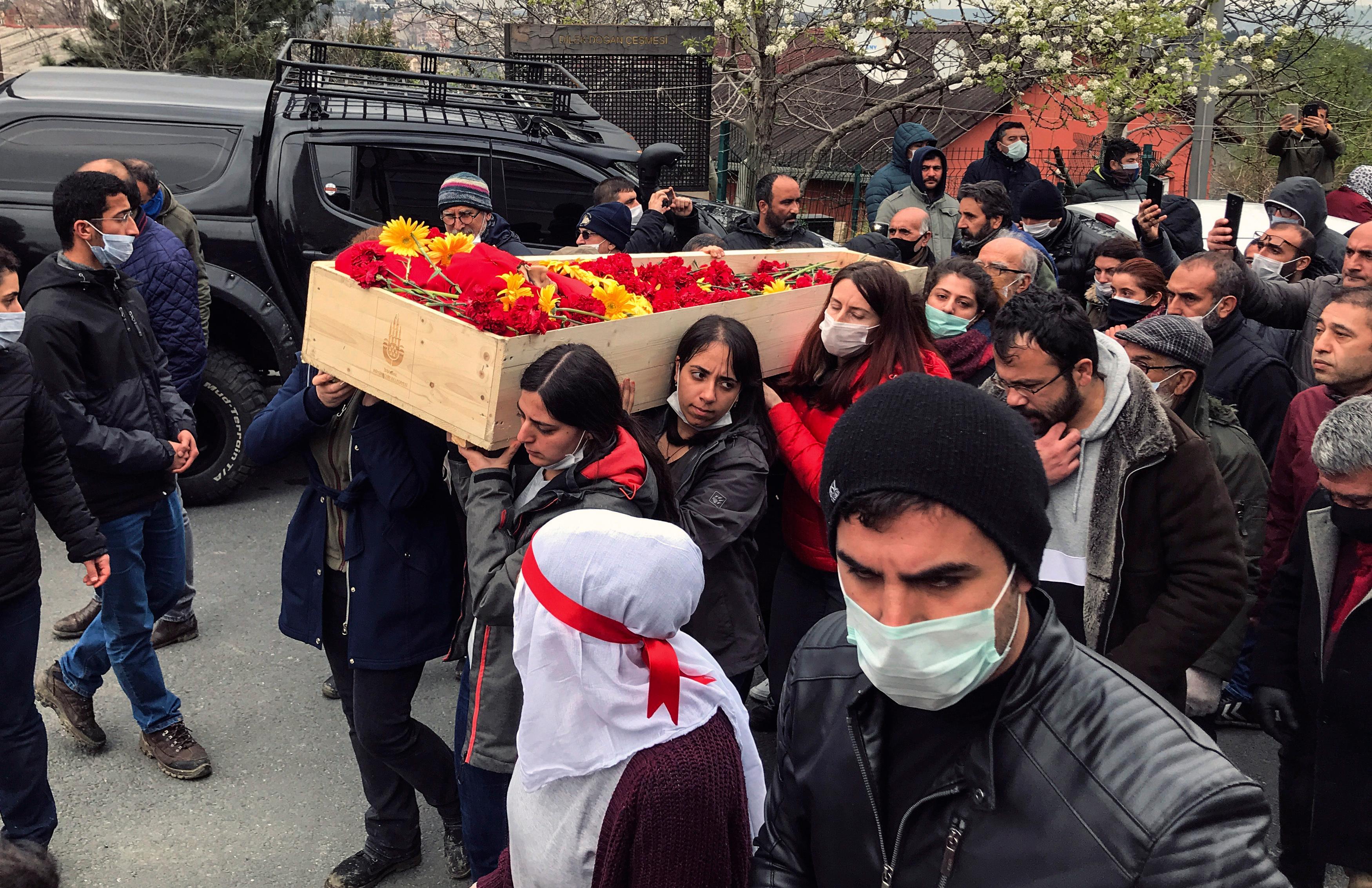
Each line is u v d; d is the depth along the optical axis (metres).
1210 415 3.24
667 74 10.05
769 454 2.94
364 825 3.45
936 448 1.07
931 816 1.22
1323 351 3.24
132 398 3.44
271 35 15.96
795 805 1.40
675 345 2.87
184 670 4.33
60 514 3.01
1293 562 2.85
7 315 2.72
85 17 16.70
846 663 1.36
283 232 5.78
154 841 3.33
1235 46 11.32
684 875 1.59
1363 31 12.04
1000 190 5.71
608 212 5.16
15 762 2.92
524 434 2.34
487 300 2.41
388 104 6.25
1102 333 2.48
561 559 1.60
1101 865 1.08
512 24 9.87
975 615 1.10
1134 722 1.14
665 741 1.60
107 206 3.34
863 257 4.21
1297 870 2.94
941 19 10.80
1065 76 10.68
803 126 12.43
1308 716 2.83
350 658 2.84
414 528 2.82
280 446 2.85
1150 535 2.43
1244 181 15.34
